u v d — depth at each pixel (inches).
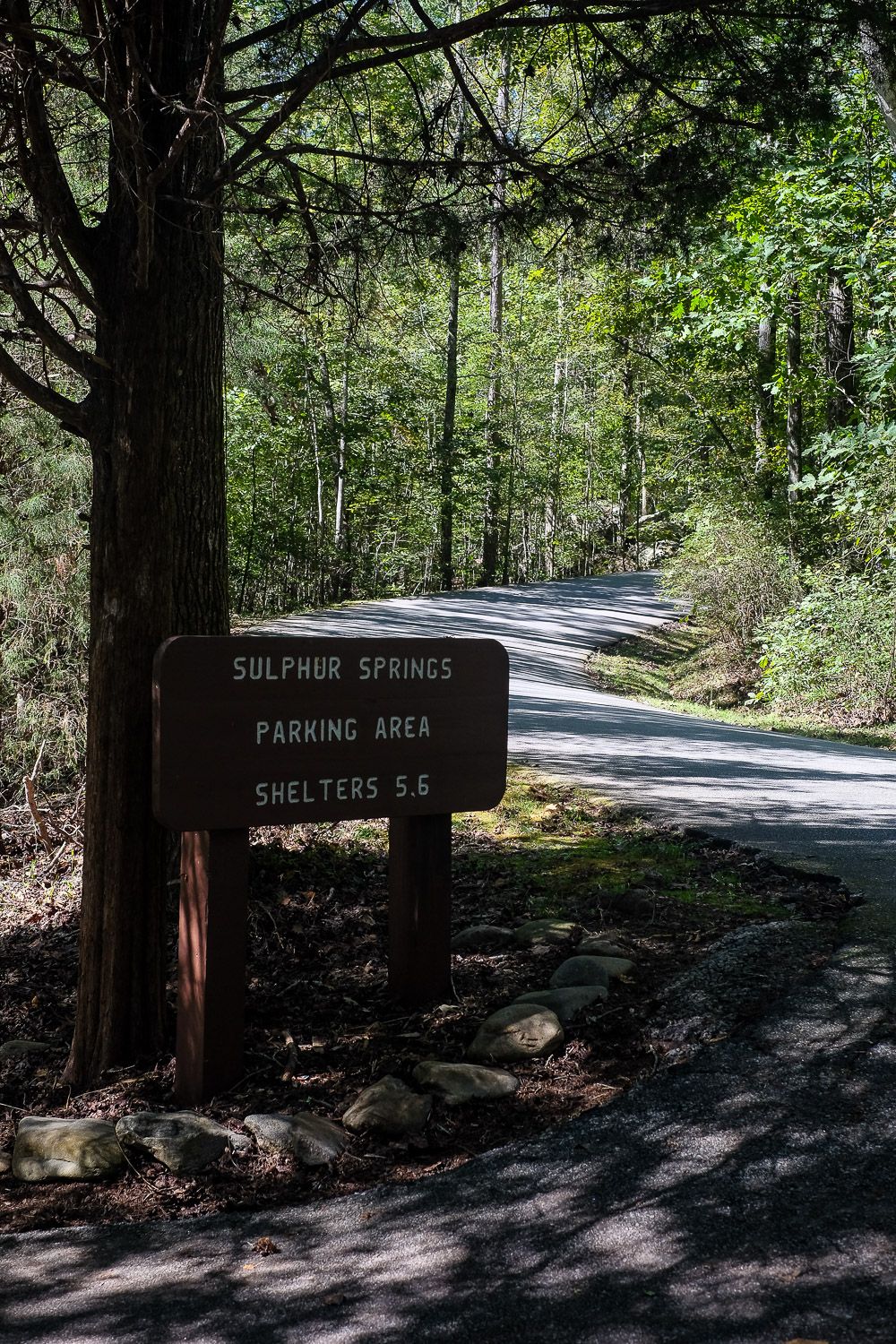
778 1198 121.0
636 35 217.8
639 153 233.9
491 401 1566.2
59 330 353.1
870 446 682.2
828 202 661.3
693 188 223.1
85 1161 144.6
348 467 1381.6
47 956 247.1
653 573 1660.9
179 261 173.0
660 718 577.9
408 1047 172.7
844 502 709.9
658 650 1029.2
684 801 320.8
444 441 1459.2
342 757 175.9
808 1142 131.4
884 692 685.3
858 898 217.0
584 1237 117.3
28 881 309.3
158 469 171.2
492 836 286.5
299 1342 104.5
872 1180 122.8
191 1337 106.7
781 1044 155.6
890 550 695.7
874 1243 111.5
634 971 189.9
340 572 1390.3
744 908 219.8
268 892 242.1
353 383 1337.4
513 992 189.2
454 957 209.0
